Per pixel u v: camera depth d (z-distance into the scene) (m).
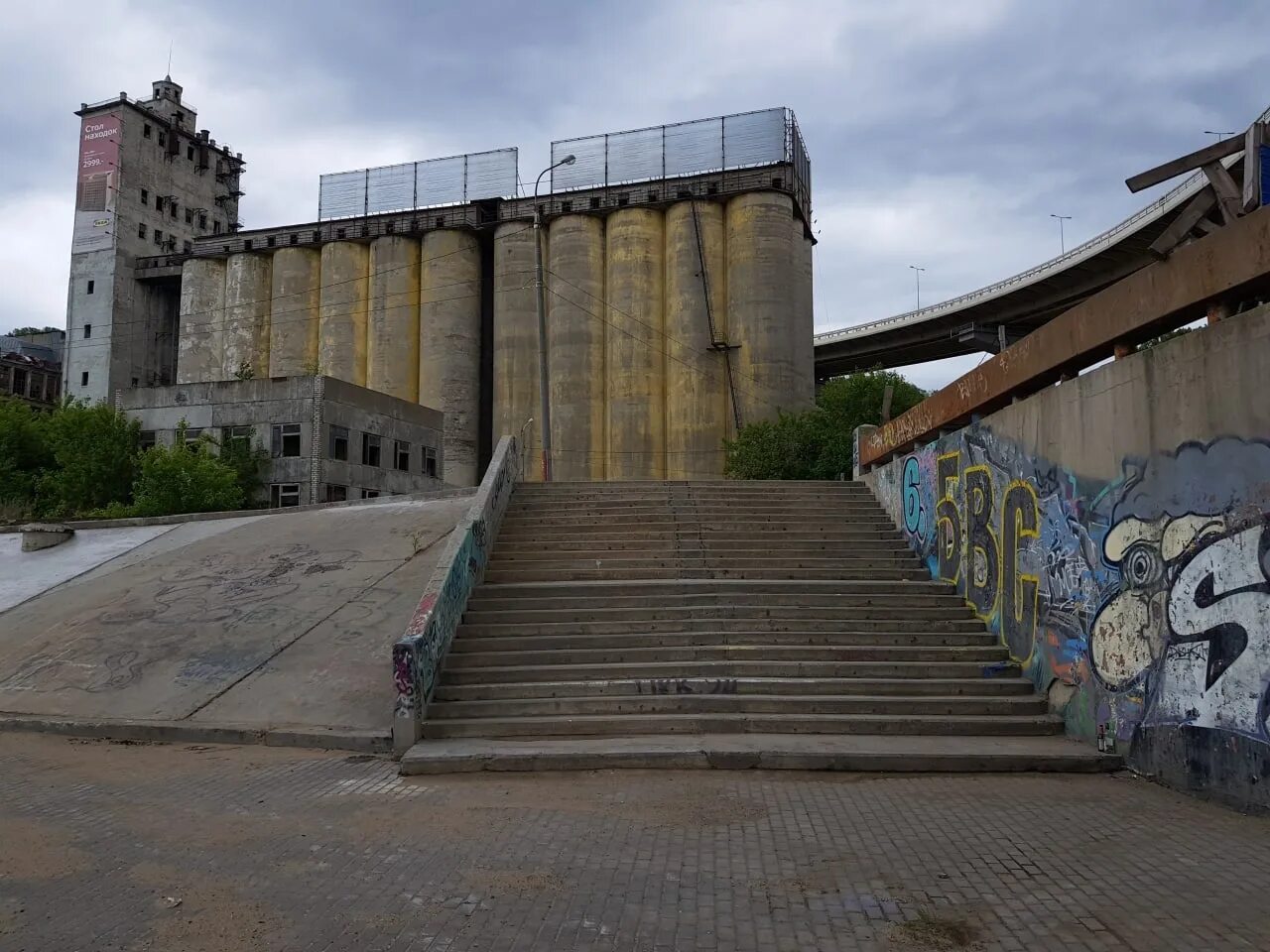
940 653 10.02
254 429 36.16
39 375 75.12
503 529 14.09
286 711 9.80
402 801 6.88
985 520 10.76
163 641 11.92
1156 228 42.78
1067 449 8.81
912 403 36.41
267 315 56.09
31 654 12.04
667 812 6.49
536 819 6.34
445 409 50.16
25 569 16.55
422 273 52.22
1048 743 8.28
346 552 14.80
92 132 64.44
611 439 47.25
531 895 4.86
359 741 8.84
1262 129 6.84
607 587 11.60
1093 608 8.26
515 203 51.03
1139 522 7.59
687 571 12.62
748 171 47.47
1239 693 6.37
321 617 12.24
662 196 48.44
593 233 49.31
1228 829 5.93
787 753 7.79
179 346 58.03
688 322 46.56
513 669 9.73
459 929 4.42
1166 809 6.45
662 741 8.34
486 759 7.81
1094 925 4.39
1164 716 7.20
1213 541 6.66
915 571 12.59
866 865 5.31
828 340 66.88
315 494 35.12
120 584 14.51
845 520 14.55
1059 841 5.73
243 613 12.61
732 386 45.53
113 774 7.92
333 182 56.41
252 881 5.11
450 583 10.45
